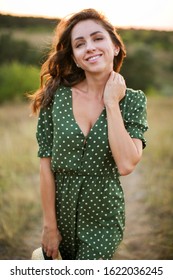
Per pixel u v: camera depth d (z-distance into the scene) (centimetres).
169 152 659
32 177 557
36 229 434
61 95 245
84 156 238
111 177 243
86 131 239
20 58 1152
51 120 251
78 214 245
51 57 253
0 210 446
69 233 252
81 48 237
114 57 256
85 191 241
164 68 1412
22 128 743
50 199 248
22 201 474
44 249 258
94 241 245
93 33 234
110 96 233
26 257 386
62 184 246
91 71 235
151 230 432
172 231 426
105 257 246
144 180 566
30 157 614
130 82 1383
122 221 253
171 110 969
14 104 985
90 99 242
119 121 231
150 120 852
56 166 242
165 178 560
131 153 231
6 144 639
